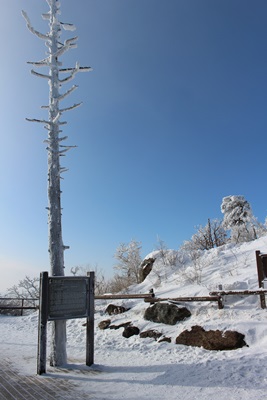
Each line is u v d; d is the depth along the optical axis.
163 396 4.99
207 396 4.89
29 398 5.02
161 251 18.50
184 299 10.02
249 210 32.41
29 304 23.75
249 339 7.53
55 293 6.98
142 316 11.25
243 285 10.02
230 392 4.98
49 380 6.05
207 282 11.92
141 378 6.04
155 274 16.70
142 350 8.60
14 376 6.37
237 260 13.49
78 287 7.32
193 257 16.56
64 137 8.45
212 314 9.16
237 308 9.00
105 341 10.05
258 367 5.98
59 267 7.57
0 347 9.87
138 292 15.24
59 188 8.10
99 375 6.39
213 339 7.90
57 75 8.88
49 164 8.20
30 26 8.58
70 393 5.25
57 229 7.77
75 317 7.15
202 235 34.44
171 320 9.83
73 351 9.16
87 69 8.89
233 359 6.63
